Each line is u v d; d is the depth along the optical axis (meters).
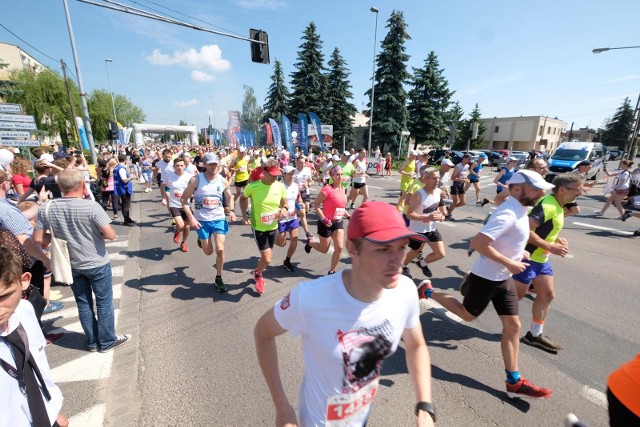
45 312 4.03
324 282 1.24
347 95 35.84
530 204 2.65
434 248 5.00
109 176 9.69
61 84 29.59
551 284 3.25
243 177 10.63
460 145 49.72
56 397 1.60
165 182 8.41
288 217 5.18
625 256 6.44
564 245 3.11
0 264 1.19
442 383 2.89
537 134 57.53
